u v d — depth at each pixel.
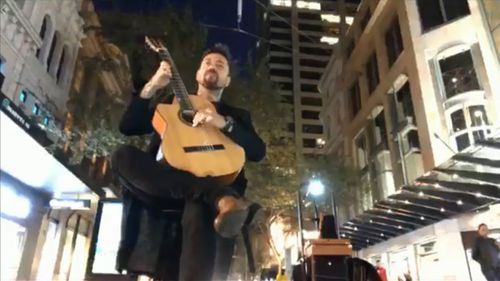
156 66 1.83
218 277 1.44
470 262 13.39
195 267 1.26
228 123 1.61
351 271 3.09
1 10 12.63
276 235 20.52
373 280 3.09
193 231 1.31
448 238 14.34
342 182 22.47
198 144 1.50
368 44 28.17
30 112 14.44
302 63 62.50
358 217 17.59
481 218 13.18
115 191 14.61
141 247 1.44
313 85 61.31
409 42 20.67
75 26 18.56
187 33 10.91
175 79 1.67
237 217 1.24
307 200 15.38
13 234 7.26
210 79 1.85
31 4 14.73
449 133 17.06
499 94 15.37
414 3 21.09
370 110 26.62
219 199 1.29
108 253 6.33
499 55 15.48
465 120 16.55
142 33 10.96
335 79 36.09
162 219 1.47
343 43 34.69
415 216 15.73
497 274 7.41
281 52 63.00
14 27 13.48
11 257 7.46
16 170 5.62
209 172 1.42
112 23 11.55
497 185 10.98
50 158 5.23
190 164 1.41
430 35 19.34
